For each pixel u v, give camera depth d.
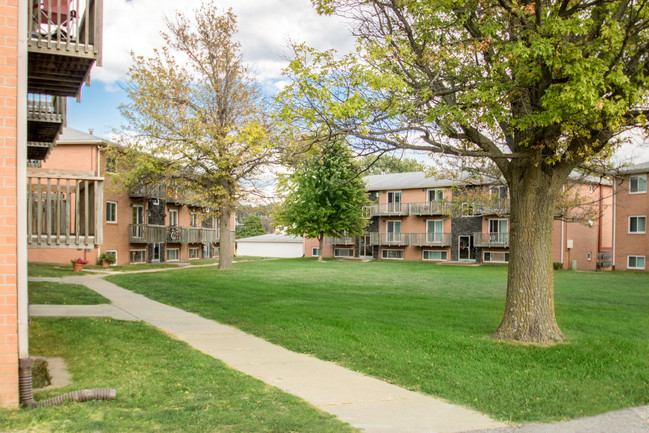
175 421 5.21
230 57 26.20
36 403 5.66
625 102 7.91
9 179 5.77
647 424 5.73
